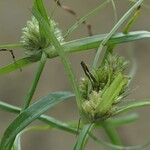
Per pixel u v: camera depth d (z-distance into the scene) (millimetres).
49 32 212
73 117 779
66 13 860
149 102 217
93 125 214
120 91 216
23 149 772
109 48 225
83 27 799
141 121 787
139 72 828
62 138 782
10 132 212
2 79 817
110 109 215
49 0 563
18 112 234
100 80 217
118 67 218
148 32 228
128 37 226
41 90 812
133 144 773
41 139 779
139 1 226
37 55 228
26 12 885
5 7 888
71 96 216
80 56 785
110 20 871
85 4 886
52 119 250
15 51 765
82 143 209
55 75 823
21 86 815
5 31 871
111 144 281
